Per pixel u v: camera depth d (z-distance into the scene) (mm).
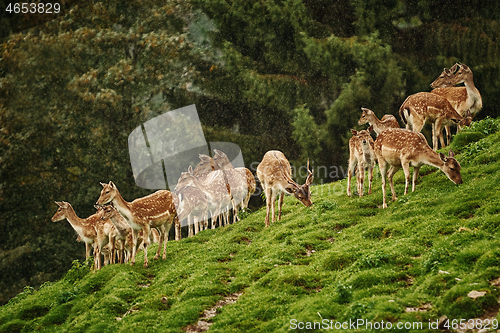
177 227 33000
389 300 17625
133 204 26609
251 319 18938
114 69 55719
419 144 26594
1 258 53344
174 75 56781
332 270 21859
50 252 53719
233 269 24672
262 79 57875
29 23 62500
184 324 19484
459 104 35219
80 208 55219
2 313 25594
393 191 28391
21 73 58000
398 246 21625
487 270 17656
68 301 25078
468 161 28656
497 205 22234
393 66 56188
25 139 55594
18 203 55000
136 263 27719
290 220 30953
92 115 56562
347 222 27375
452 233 21406
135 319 20469
